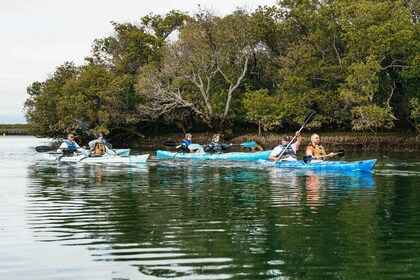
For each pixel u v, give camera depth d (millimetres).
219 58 42906
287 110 38031
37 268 6453
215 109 43406
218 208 10844
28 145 56719
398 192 13203
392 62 35312
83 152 27453
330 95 38094
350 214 10023
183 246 7465
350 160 26062
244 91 45969
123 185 15320
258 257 6852
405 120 38938
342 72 38094
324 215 9914
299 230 8531
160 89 43250
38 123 55312
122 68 51750
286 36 43906
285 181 15969
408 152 33844
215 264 6539
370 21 33844
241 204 11375
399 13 33812
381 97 38000
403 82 37719
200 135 47156
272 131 44531
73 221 9469
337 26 38344
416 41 33656
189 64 41906
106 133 48000
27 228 8852
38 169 21484
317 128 43125
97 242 7773
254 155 26609
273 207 10930
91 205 11383
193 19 43281
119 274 6164
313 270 6277
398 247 7367
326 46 41250
